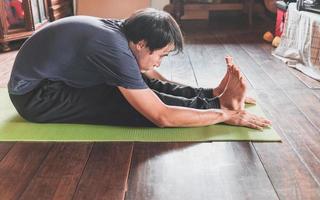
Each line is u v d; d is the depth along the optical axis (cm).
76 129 174
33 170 144
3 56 310
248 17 427
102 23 164
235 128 175
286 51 293
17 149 159
